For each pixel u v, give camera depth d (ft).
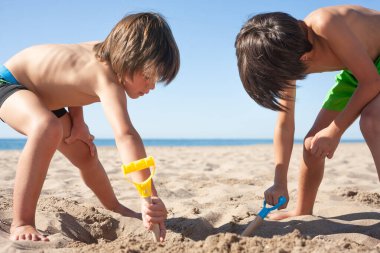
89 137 7.89
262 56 6.25
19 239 5.94
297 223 7.13
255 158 25.81
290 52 6.25
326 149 6.65
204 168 18.53
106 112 6.42
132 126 6.26
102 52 6.97
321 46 6.72
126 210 8.32
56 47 7.38
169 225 7.35
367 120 6.06
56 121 6.35
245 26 6.62
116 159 24.47
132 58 6.55
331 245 5.02
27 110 6.41
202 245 5.21
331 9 6.76
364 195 9.86
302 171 7.61
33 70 7.16
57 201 8.71
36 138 6.16
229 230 7.19
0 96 6.81
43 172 6.23
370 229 6.74
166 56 6.75
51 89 7.09
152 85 6.91
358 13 6.86
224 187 12.09
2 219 7.16
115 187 12.39
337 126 6.55
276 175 7.41
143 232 7.29
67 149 7.79
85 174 8.05
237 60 6.70
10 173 15.39
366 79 6.32
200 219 7.50
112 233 7.50
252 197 10.39
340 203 8.92
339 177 14.10
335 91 7.57
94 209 8.13
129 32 6.71
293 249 4.85
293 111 7.52
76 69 6.93
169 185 13.10
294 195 10.32
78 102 7.19
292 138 7.55
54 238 6.16
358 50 6.36
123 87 6.89
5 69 7.27
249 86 6.47
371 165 18.44
